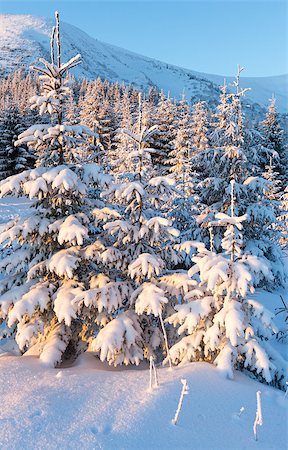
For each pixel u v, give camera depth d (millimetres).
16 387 5477
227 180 15406
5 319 7734
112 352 6219
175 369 6098
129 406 4836
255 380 6238
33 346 7711
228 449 4113
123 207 8586
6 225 8234
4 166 46344
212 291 6340
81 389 5375
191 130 31625
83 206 8602
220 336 6148
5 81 131750
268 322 6000
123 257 7750
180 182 23047
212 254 6648
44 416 4582
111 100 72250
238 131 15188
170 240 7973
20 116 47844
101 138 36062
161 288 7340
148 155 8172
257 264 6227
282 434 4496
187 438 4258
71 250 7570
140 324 7449
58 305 6867
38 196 7570
